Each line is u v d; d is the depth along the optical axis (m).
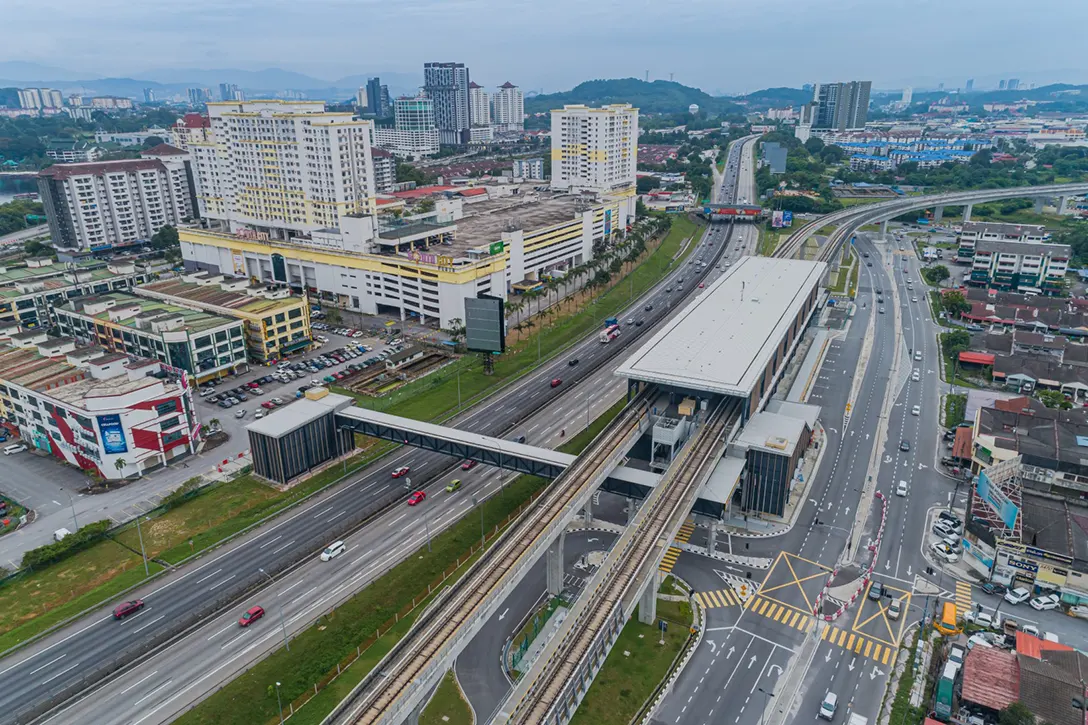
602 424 178.00
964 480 152.12
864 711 95.31
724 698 97.88
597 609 94.56
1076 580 113.38
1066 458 136.75
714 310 188.25
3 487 152.00
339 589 120.31
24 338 194.88
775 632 110.31
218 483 152.88
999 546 118.25
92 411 148.50
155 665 104.44
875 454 163.50
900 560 126.69
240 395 193.75
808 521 139.00
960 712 92.00
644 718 94.50
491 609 93.94
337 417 161.00
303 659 104.81
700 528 137.38
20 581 122.62
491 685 100.56
